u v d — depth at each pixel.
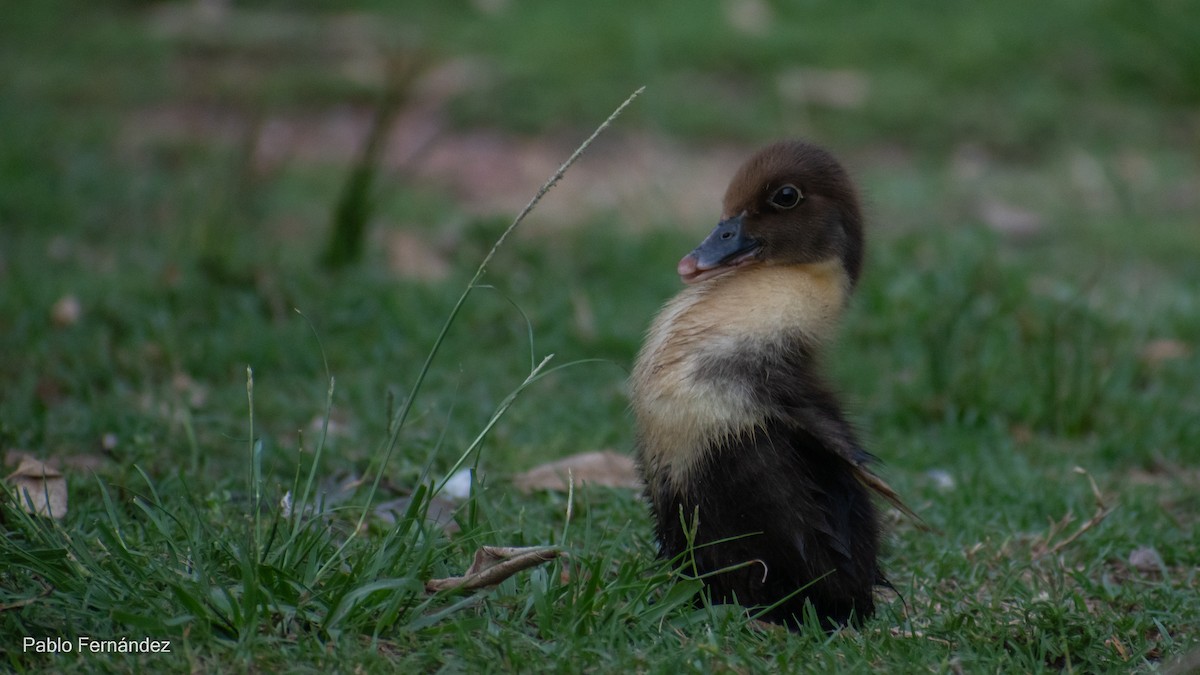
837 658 6.78
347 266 15.32
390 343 13.14
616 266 15.82
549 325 13.83
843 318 8.24
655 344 7.69
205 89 23.00
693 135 21.25
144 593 6.68
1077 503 9.83
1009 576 8.26
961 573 8.51
